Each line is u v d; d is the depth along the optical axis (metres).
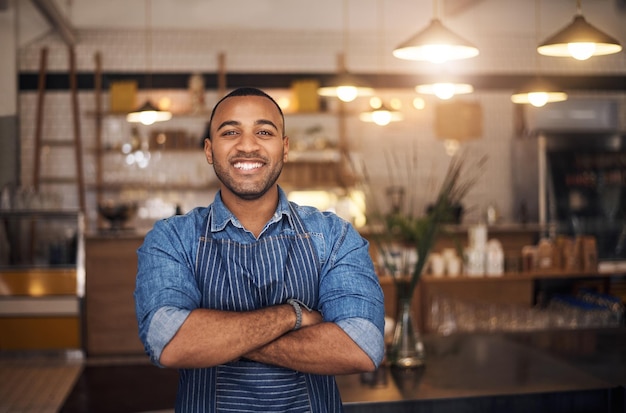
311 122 9.69
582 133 9.15
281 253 2.07
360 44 9.72
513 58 9.97
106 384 6.75
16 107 9.14
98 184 9.28
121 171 9.45
